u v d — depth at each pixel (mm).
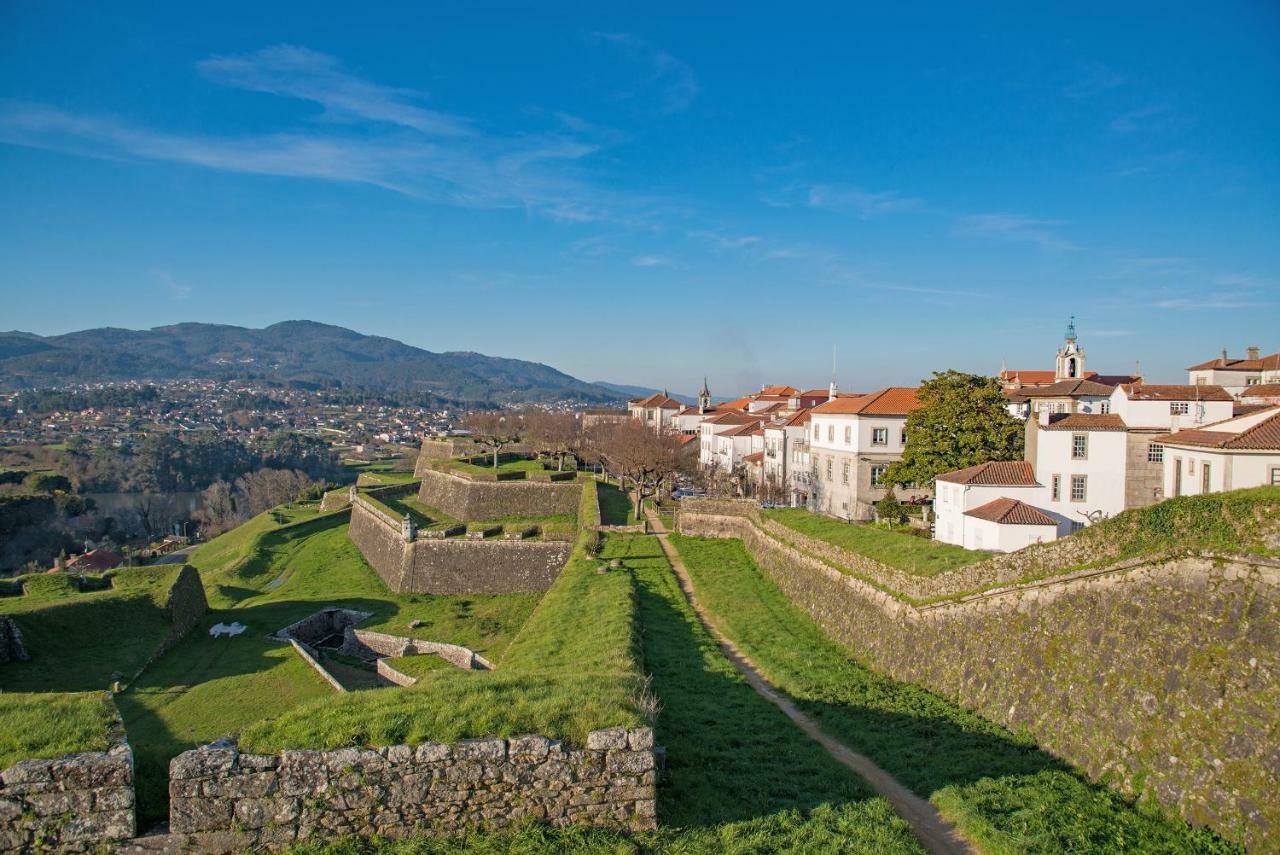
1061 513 43500
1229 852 14227
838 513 67688
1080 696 19438
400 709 14289
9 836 11867
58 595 44688
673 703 23078
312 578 68688
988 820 15734
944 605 26266
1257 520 16703
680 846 13195
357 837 12547
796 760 18844
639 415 165250
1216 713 15844
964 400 53375
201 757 12375
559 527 65875
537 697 15367
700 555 53969
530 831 12891
